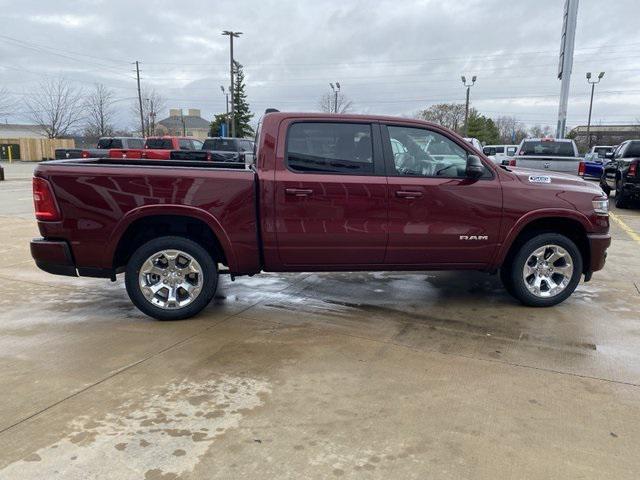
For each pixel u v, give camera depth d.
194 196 4.52
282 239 4.65
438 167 4.86
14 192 17.52
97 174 4.43
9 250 7.73
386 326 4.67
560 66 22.47
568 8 20.50
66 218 4.47
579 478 2.56
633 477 2.57
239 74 63.88
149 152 21.89
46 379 3.55
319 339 4.34
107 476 2.53
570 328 4.64
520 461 2.69
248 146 22.02
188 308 4.71
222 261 4.92
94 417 3.06
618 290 5.88
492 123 73.44
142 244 4.77
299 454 2.72
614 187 15.38
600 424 3.06
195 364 3.82
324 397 3.34
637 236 9.41
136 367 3.76
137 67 61.19
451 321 4.82
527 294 5.14
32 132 80.88
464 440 2.87
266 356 3.98
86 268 4.58
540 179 5.04
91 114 65.62
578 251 5.13
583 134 70.88
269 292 5.73
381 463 2.65
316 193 4.61
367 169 4.71
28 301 5.34
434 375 3.67
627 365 3.88
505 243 4.95
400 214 4.74
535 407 3.24
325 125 4.68
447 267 4.99
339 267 4.86
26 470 2.57
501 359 3.96
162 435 2.88
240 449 2.76
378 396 3.36
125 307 5.18
